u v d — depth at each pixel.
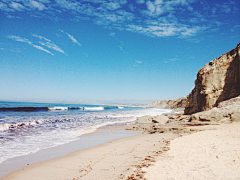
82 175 5.38
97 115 33.84
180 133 14.16
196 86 32.53
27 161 6.91
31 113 33.03
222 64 26.70
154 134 14.15
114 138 12.42
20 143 10.05
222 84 25.98
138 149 8.63
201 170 4.92
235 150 6.51
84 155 7.73
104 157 7.34
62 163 6.62
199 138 10.12
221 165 5.14
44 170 5.90
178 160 6.18
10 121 19.41
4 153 8.02
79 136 12.90
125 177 4.98
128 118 30.89
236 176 4.24
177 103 98.62
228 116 19.27
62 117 27.00
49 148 9.07
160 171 5.20
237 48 24.91
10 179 5.19
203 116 21.89
